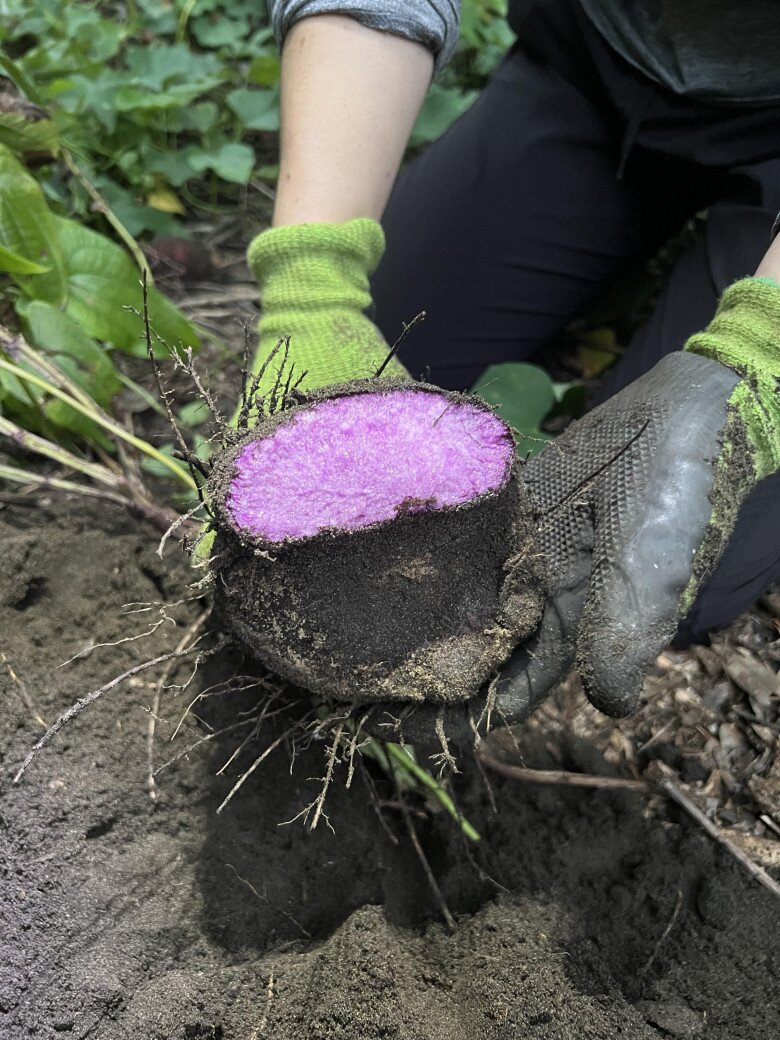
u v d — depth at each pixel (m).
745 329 0.38
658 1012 0.37
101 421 0.50
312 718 0.44
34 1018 0.35
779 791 0.47
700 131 0.55
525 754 0.48
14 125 0.57
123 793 0.42
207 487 0.33
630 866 0.43
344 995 0.36
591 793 0.45
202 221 0.81
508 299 0.66
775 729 0.49
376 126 0.51
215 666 0.46
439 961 0.38
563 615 0.37
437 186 0.65
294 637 0.36
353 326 0.47
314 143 0.50
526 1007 0.36
